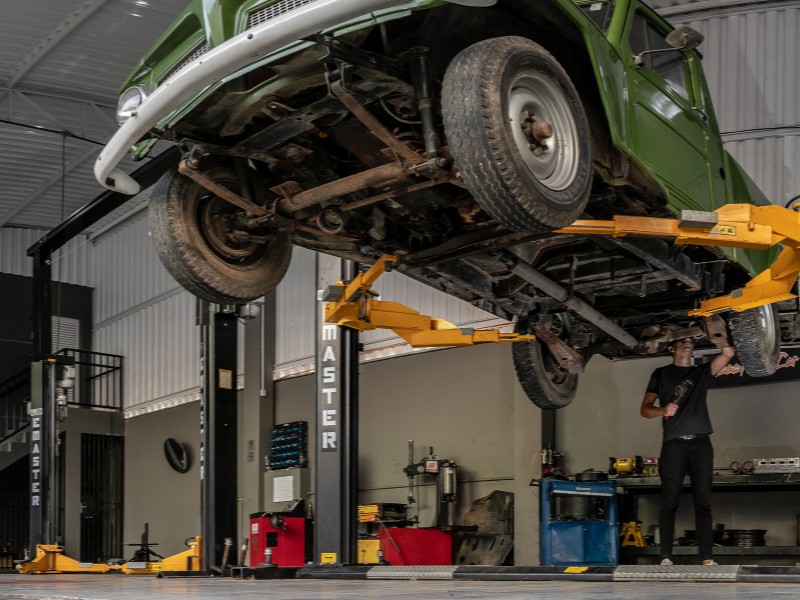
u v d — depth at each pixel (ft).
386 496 32.30
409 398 32.32
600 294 15.80
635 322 16.69
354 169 12.05
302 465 36.19
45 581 18.69
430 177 10.16
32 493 36.22
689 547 20.99
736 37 25.88
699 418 16.02
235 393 28.12
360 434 33.71
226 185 11.84
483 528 27.99
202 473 27.58
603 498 22.70
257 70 10.04
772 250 16.34
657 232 11.59
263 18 9.37
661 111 12.16
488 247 12.36
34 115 40.40
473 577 14.28
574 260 13.92
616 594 7.84
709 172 13.58
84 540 48.29
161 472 47.21
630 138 10.79
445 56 10.39
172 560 26.91
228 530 27.17
